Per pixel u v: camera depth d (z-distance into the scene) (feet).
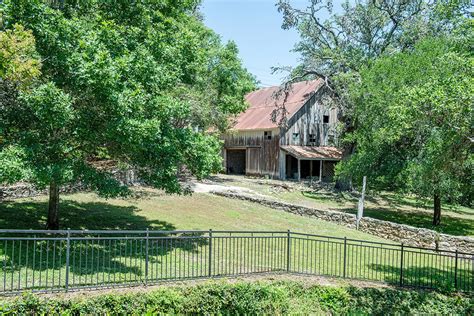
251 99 147.64
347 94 92.17
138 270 35.99
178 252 43.80
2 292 27.02
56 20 37.22
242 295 32.12
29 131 37.04
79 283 30.30
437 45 72.08
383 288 38.24
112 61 36.40
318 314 33.17
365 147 77.46
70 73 36.81
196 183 93.76
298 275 39.24
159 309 28.50
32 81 35.68
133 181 78.18
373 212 85.10
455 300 36.68
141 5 46.03
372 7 102.37
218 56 100.53
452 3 55.72
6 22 35.68
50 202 45.44
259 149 123.34
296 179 119.85
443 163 46.26
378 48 104.12
